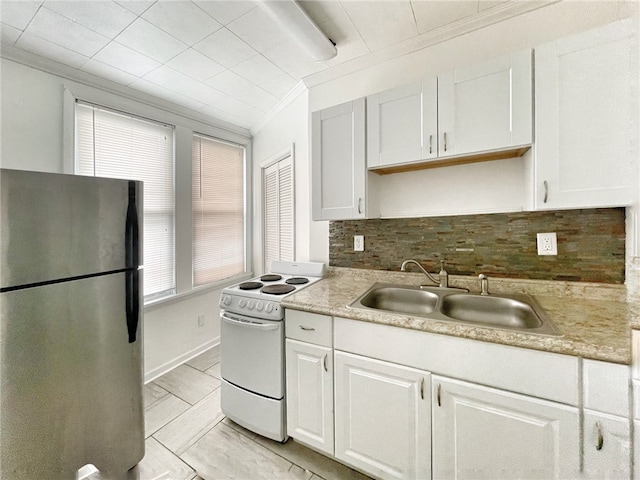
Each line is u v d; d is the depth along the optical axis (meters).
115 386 1.17
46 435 0.97
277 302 1.55
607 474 0.90
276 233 3.05
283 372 1.57
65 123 1.90
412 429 1.21
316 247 2.26
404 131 1.55
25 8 1.38
